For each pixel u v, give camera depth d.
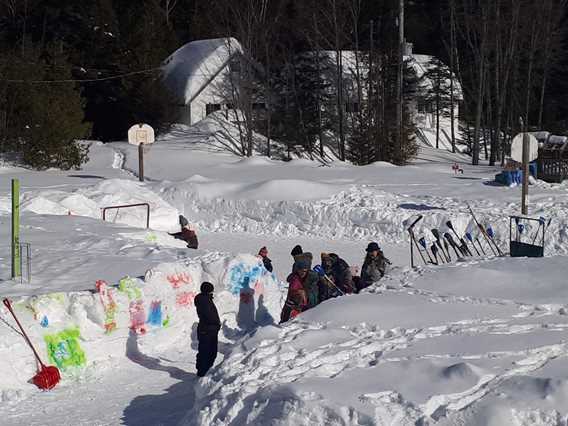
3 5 71.88
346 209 32.38
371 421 8.13
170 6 84.94
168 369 13.86
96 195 31.86
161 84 66.19
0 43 69.31
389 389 8.82
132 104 65.69
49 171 50.97
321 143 65.50
